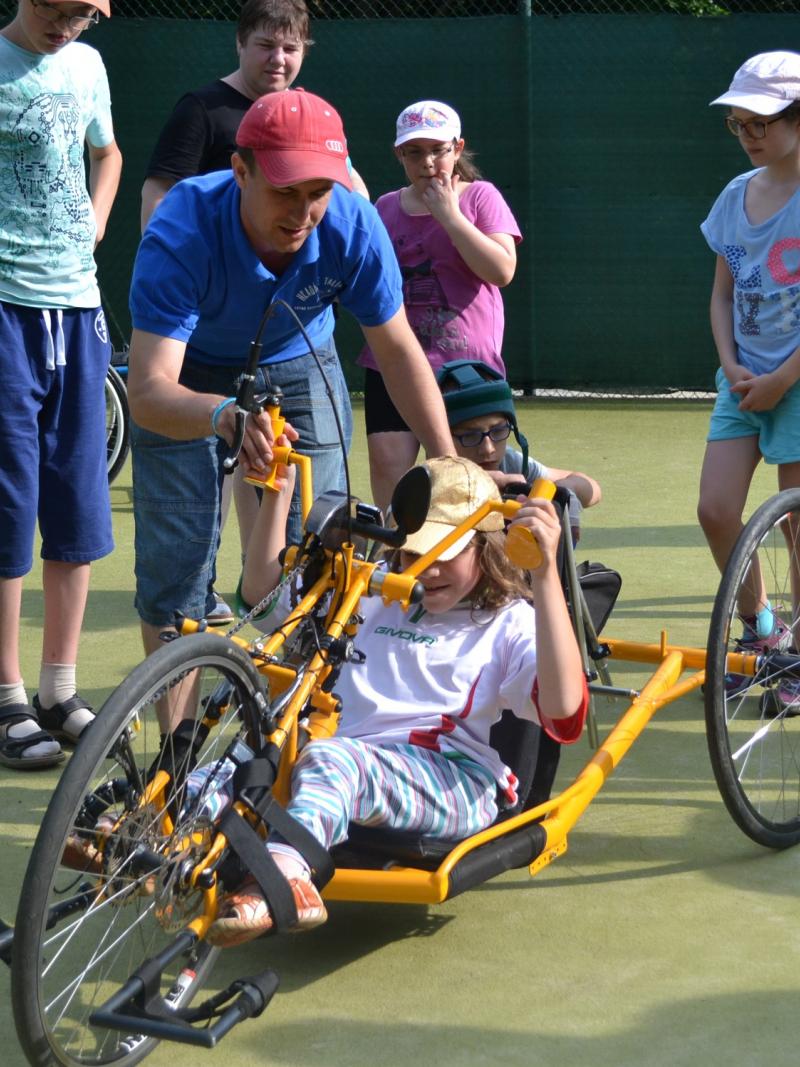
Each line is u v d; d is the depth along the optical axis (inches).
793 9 480.7
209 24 456.1
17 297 190.4
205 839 120.6
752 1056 124.9
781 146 200.1
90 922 146.9
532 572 132.8
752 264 204.4
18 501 191.6
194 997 134.6
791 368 197.5
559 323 482.0
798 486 206.1
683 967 140.0
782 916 150.5
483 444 188.4
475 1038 128.3
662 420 459.2
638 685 223.5
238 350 170.7
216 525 173.5
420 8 492.1
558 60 459.2
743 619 203.9
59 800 110.0
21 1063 125.8
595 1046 126.7
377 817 134.0
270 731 127.2
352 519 133.3
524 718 140.8
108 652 243.6
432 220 236.7
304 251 156.8
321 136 142.6
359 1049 126.8
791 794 179.0
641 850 166.9
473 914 151.9
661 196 466.9
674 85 458.0
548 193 470.0
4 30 191.2
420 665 143.9
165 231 154.3
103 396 202.7
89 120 199.0
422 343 237.1
